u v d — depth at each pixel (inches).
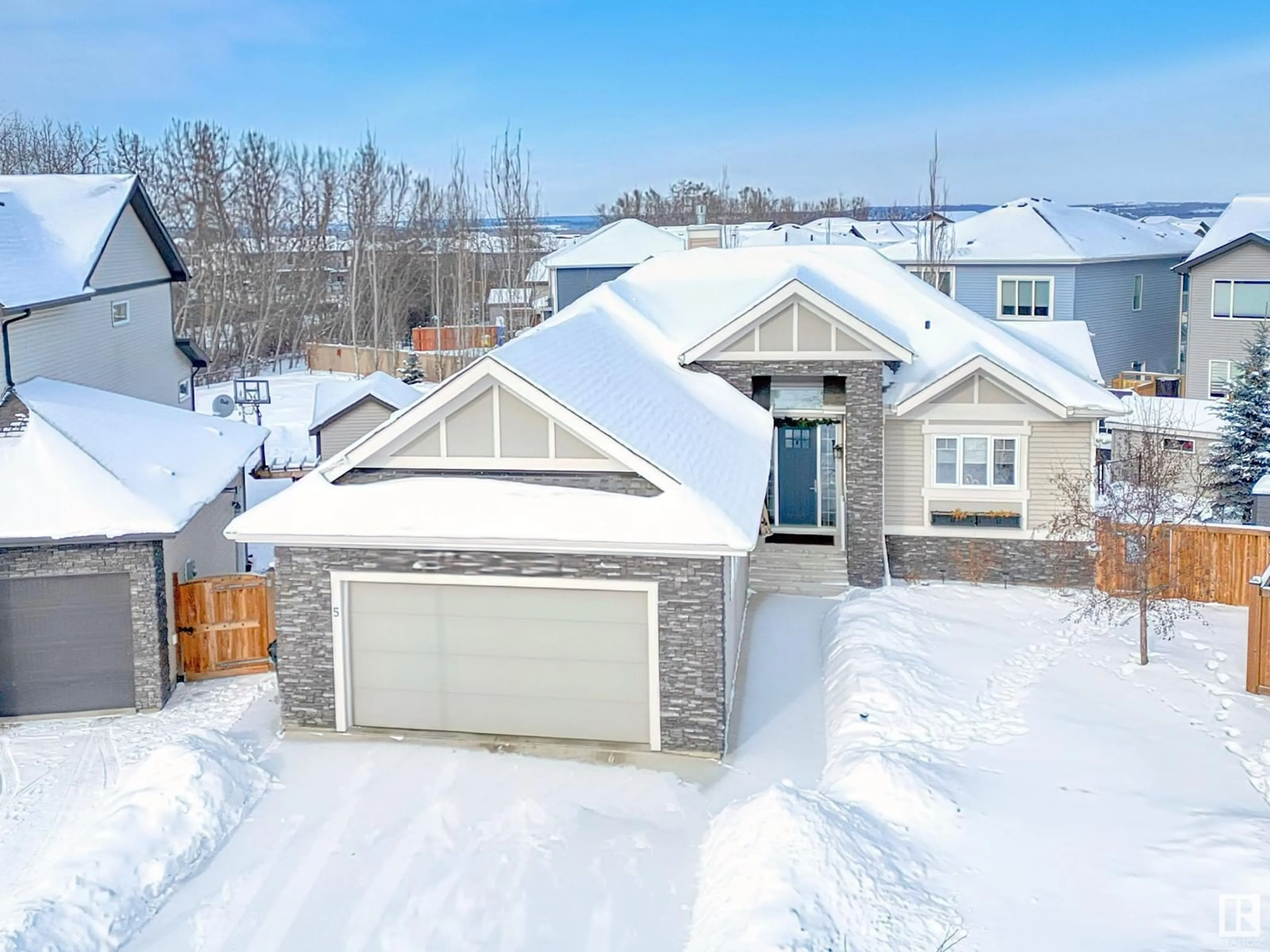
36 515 647.1
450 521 575.2
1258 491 959.0
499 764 563.8
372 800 525.7
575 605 583.2
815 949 358.0
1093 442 845.2
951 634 740.0
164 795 496.7
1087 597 831.7
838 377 925.2
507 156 2679.6
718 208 3590.1
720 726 567.5
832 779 522.9
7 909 413.4
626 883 447.5
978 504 872.9
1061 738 557.9
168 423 825.5
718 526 549.3
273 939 413.4
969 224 1790.1
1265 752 534.3
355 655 610.9
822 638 753.0
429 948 406.9
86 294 815.7
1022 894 404.5
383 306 2669.8
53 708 658.8
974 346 868.6
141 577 659.4
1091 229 1690.5
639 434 600.4
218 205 2625.5
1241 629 746.8
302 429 1588.3
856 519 858.1
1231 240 1446.9
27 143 2854.3
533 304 2480.3
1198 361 1493.6
